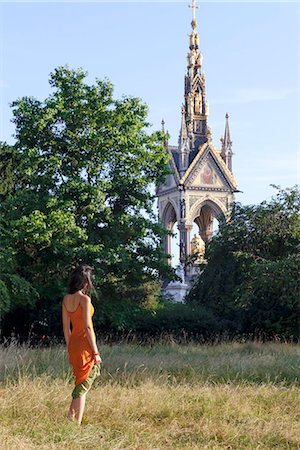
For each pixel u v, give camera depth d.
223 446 9.23
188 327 38.91
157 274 36.72
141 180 35.91
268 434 9.80
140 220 35.41
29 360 15.70
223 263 39.62
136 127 36.16
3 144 37.06
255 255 37.91
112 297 35.72
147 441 9.19
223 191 94.12
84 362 9.74
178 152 94.44
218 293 39.75
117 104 36.62
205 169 93.50
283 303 33.50
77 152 36.06
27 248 34.31
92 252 33.38
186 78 98.81
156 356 19.61
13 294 31.92
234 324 39.31
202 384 14.20
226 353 22.30
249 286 34.31
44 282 34.75
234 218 39.00
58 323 35.94
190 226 92.50
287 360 18.11
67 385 12.80
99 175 36.25
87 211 34.69
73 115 35.81
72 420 9.66
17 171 37.09
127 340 34.38
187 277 81.00
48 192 35.44
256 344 26.94
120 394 12.06
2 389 11.88
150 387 12.74
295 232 36.84
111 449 8.37
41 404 10.54
